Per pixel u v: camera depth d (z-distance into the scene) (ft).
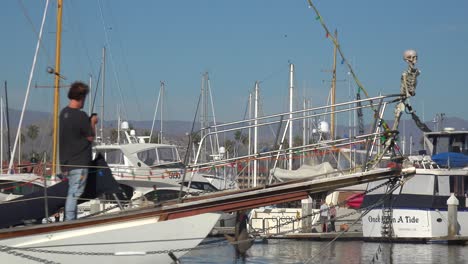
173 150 95.20
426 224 95.04
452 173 96.99
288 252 84.94
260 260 76.43
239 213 39.73
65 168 34.73
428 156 105.81
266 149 53.67
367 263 75.10
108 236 34.12
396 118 38.88
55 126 81.10
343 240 97.76
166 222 34.78
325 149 41.45
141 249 34.53
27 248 33.17
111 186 35.27
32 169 79.05
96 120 35.45
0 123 151.02
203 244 37.78
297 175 39.60
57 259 33.58
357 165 42.42
